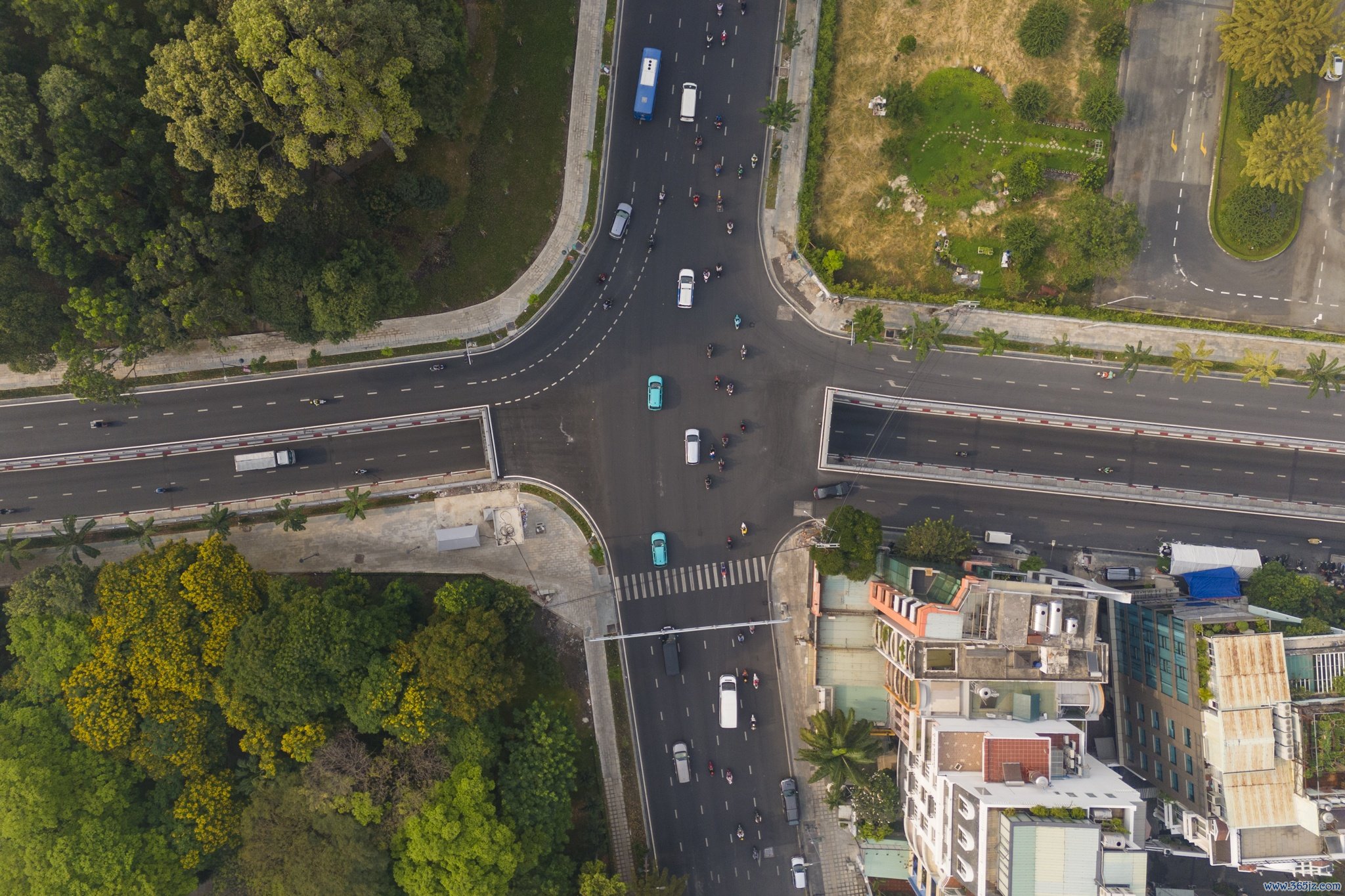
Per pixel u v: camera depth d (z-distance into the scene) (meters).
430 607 84.25
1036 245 85.06
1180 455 89.31
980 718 70.56
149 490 85.31
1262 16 82.00
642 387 87.81
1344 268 87.81
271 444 86.12
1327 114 87.62
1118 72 87.94
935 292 87.75
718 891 86.88
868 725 80.38
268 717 74.06
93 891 71.50
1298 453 89.06
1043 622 69.00
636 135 86.69
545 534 87.44
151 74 63.06
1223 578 86.56
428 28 68.56
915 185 87.56
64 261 69.31
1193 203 87.94
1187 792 75.12
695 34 86.75
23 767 71.50
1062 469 89.50
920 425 89.75
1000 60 86.94
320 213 73.06
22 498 84.31
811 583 86.25
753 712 87.69
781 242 87.81
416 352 86.25
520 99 84.38
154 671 74.44
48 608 76.19
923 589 77.94
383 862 73.75
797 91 87.06
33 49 68.94
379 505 86.50
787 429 88.44
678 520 87.94
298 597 74.81
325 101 62.72
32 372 76.06
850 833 87.19
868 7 86.94
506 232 85.25
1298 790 70.69
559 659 86.62
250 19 60.03
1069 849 60.94
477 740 75.56
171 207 69.94
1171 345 88.38
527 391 87.56
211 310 71.38
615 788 87.19
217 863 78.56
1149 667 81.12
